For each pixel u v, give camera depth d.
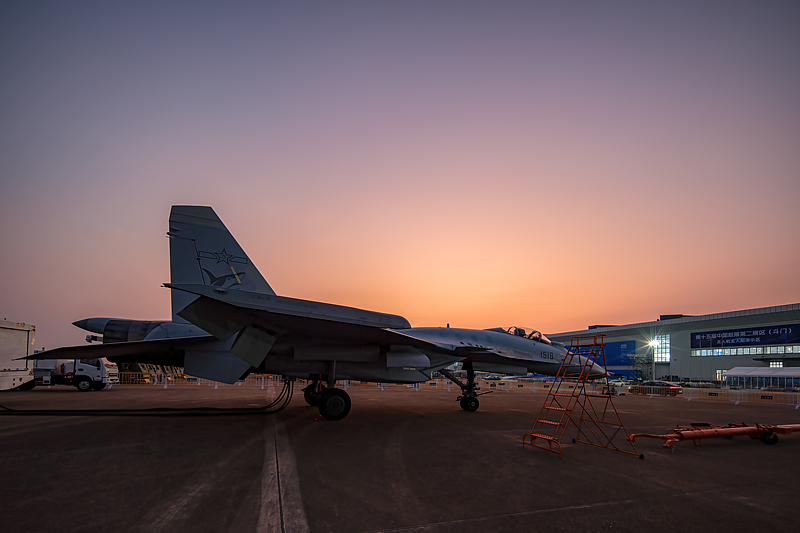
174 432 8.83
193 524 3.94
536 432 9.62
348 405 10.97
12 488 4.96
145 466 6.01
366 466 6.17
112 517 4.09
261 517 4.14
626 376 75.19
